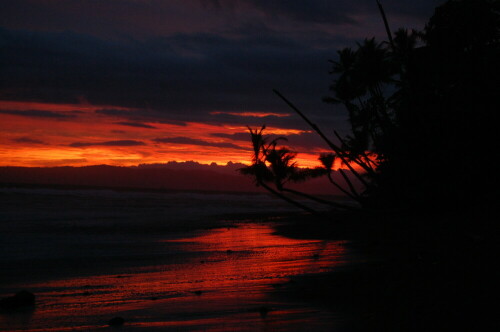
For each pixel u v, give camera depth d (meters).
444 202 21.27
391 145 22.83
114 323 6.04
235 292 8.08
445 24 22.80
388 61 26.17
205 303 7.20
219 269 11.77
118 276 11.52
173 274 11.39
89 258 15.06
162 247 18.16
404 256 11.27
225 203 64.44
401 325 5.04
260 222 32.91
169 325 5.80
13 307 7.54
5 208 39.06
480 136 20.50
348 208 24.95
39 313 7.11
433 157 21.19
